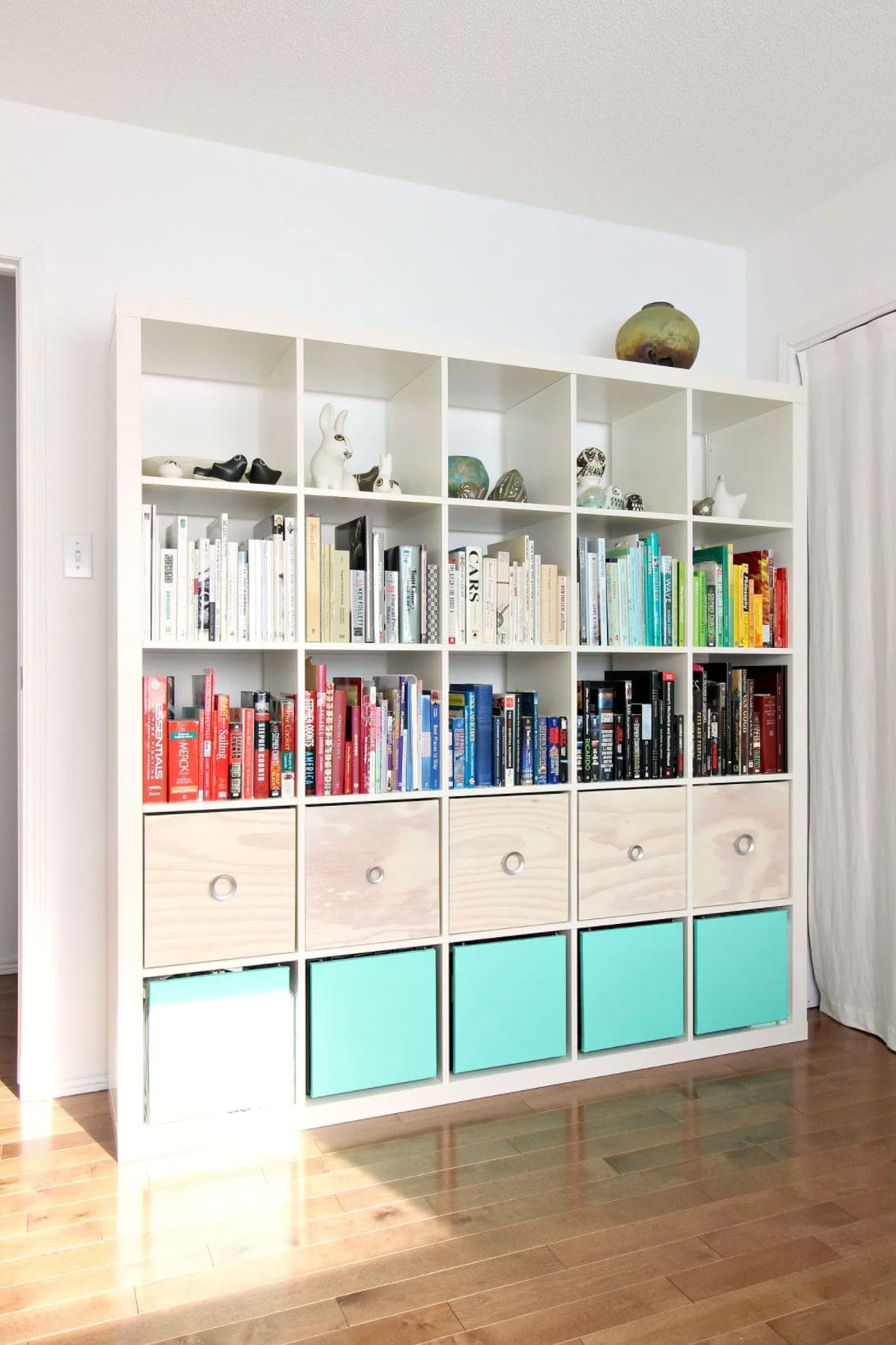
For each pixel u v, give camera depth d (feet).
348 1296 5.21
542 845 7.95
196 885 6.90
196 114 7.86
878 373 8.86
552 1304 5.13
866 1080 7.99
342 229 8.72
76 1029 7.84
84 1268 5.47
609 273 9.81
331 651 8.63
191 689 8.22
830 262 9.40
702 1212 5.99
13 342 11.16
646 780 8.34
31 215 7.70
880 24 6.81
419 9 6.59
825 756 9.41
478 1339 4.86
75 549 7.79
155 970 6.80
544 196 9.29
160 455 7.82
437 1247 5.65
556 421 8.39
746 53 7.13
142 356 7.63
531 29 6.82
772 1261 5.50
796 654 8.95
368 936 7.39
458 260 9.16
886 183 8.78
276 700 7.43
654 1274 5.39
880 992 8.94
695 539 9.84
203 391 8.33
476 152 8.48
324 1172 6.53
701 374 8.59
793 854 8.91
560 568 8.32
